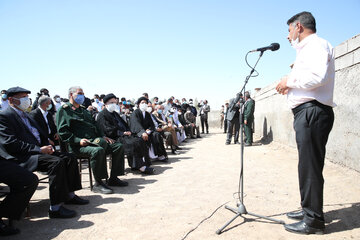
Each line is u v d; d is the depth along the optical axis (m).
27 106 3.56
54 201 3.25
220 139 12.37
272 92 9.91
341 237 2.56
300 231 2.66
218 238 2.62
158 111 8.97
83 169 6.31
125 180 5.10
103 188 4.29
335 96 5.22
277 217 3.12
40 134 3.79
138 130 5.68
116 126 5.57
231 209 3.35
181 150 9.00
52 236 2.80
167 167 6.22
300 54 2.66
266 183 4.62
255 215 3.01
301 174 2.69
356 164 4.48
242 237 2.62
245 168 5.87
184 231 2.81
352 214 3.07
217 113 22.06
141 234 2.79
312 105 2.63
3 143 3.08
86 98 9.45
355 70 4.53
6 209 2.79
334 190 3.97
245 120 9.52
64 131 4.21
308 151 2.63
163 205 3.66
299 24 2.69
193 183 4.75
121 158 4.74
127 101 11.70
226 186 4.51
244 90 3.04
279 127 9.07
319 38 2.61
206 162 6.71
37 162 3.22
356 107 4.48
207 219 3.11
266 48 2.87
